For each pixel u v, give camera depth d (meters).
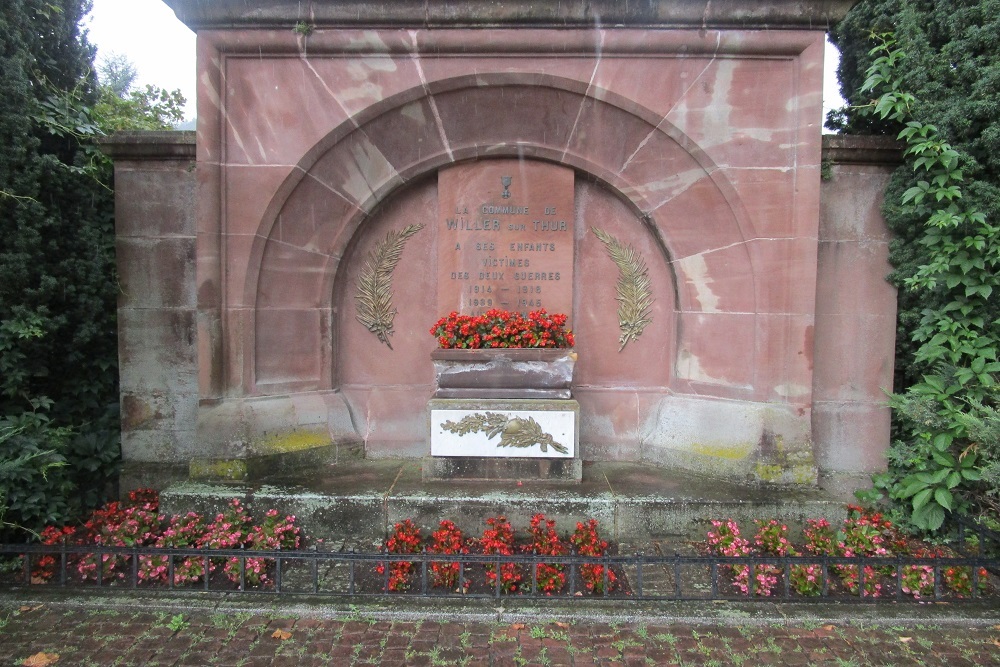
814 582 3.89
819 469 5.46
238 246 5.19
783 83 5.02
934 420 4.50
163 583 4.01
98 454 5.43
